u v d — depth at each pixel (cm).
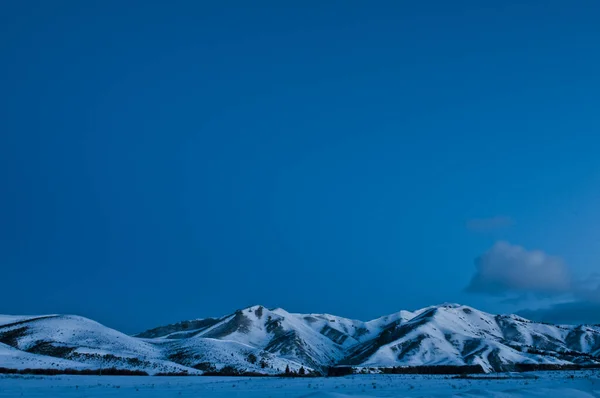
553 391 5622
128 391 6475
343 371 18312
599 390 6334
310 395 5091
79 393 6072
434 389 6656
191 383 9150
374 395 5366
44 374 12419
